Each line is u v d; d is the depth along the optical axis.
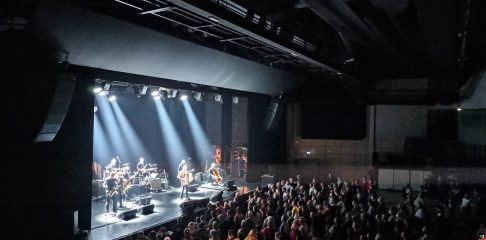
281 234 10.26
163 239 10.93
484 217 16.45
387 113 27.44
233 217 13.04
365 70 26.53
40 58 10.02
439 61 22.62
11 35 9.14
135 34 11.91
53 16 9.46
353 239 11.72
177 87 16.88
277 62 19.80
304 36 16.89
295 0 14.22
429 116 26.58
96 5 10.22
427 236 11.93
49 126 10.53
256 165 25.55
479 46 19.25
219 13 9.69
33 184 10.82
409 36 22.81
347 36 17.52
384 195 24.86
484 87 21.06
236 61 16.94
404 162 26.78
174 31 13.07
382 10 16.42
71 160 12.34
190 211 15.26
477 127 24.47
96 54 11.77
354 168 28.03
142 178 22.41
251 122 25.27
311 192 17.16
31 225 10.77
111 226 14.59
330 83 26.58
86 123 12.89
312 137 28.50
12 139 9.80
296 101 26.69
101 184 20.02
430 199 19.16
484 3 12.54
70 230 11.70
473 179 23.84
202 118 30.42
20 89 9.58
